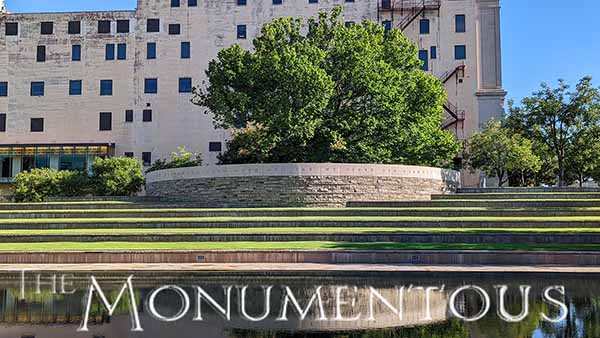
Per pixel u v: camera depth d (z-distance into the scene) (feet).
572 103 155.12
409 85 131.03
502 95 174.70
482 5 178.19
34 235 79.51
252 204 115.34
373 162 125.29
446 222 88.17
